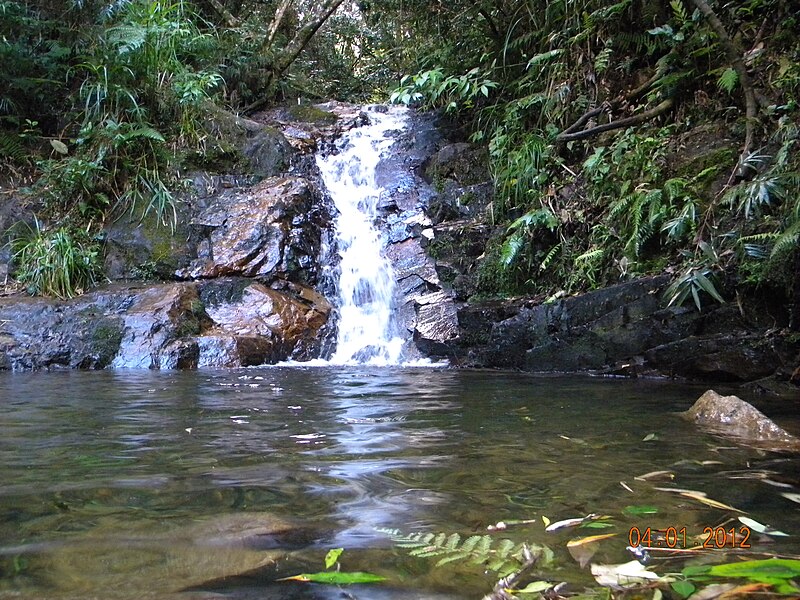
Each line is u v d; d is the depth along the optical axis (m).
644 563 0.96
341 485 1.40
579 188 5.95
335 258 6.87
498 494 1.34
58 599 0.80
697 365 3.77
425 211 7.16
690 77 5.51
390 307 6.26
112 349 4.89
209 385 3.49
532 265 5.89
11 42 7.01
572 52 6.59
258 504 1.25
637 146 5.39
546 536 1.08
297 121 9.59
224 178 7.16
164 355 4.81
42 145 7.26
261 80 10.15
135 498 1.29
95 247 6.27
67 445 1.82
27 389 3.29
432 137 8.46
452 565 0.94
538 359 4.54
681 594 0.84
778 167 3.98
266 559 0.96
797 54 4.84
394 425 2.20
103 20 7.28
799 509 1.24
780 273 3.62
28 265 5.87
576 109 6.48
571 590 0.86
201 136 7.50
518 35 7.60
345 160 8.23
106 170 6.73
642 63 6.44
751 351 3.56
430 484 1.42
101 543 1.02
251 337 5.22
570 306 4.53
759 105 4.76
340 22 12.89
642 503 1.28
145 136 6.84
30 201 6.56
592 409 2.60
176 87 7.40
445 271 6.35
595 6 6.48
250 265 6.17
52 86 7.27
